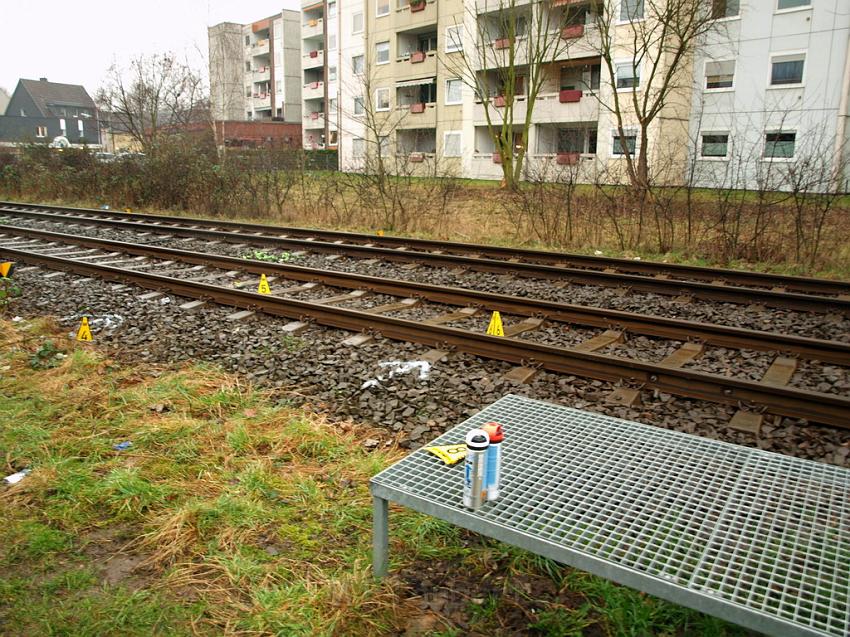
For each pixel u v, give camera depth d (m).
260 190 19.25
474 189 26.48
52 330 7.27
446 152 40.91
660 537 2.50
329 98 57.84
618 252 12.89
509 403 3.90
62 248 12.77
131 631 2.70
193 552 3.24
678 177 17.89
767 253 11.84
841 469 3.05
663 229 13.51
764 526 2.57
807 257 11.60
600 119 31.69
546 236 13.92
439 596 2.95
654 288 9.28
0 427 4.57
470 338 6.39
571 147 32.97
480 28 33.97
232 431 4.56
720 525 2.58
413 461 3.12
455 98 39.75
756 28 27.62
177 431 4.55
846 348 6.01
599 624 2.77
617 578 2.30
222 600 2.90
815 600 2.12
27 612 2.79
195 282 8.69
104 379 5.63
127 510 3.57
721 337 6.67
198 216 19.72
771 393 4.95
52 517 3.51
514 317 7.90
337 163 40.22
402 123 43.12
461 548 3.26
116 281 9.75
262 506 3.63
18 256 11.43
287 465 4.17
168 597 2.92
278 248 13.06
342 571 3.10
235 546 3.27
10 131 88.25
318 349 6.57
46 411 4.85
